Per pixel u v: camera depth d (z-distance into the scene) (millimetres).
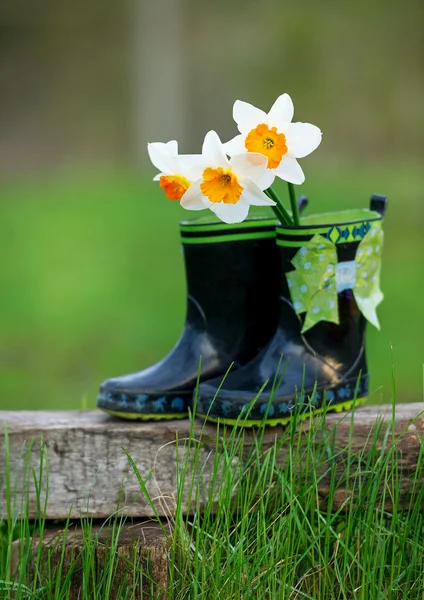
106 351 4246
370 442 2232
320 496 2227
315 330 2252
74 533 2230
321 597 2184
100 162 11812
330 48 12508
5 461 2248
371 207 2324
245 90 12375
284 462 2225
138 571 2172
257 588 2152
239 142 2168
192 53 12406
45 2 12891
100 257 6156
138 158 11828
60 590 2186
